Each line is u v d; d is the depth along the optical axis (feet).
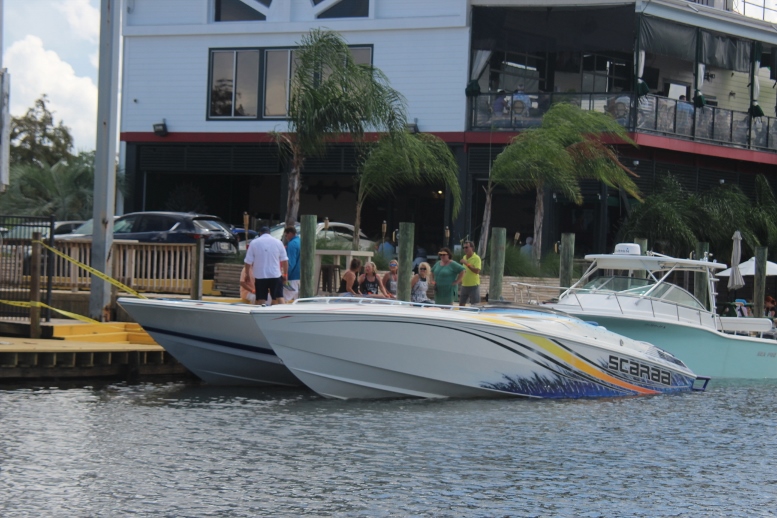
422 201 255.70
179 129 252.62
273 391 123.03
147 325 123.13
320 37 180.24
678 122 239.71
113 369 128.67
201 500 72.95
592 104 230.68
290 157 240.73
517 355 120.26
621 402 123.54
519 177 206.28
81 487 75.46
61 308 152.66
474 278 157.17
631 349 130.00
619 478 82.89
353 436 96.02
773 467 88.38
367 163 191.01
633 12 226.99
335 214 264.31
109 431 94.89
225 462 84.07
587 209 234.17
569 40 231.30
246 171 249.55
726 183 257.34
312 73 179.93
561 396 124.16
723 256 231.30
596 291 148.97
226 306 119.55
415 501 74.13
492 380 119.96
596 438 99.35
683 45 236.22
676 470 86.33
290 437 94.73
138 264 149.07
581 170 208.33
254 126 247.70
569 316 128.36
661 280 148.77
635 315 143.84
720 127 249.96
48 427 95.81
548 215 233.35
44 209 276.82
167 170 254.68
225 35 249.34
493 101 234.58
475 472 83.15
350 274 144.56
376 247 197.06
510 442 95.71
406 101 224.53
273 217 269.44
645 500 76.38
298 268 145.28
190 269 148.05
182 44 252.21
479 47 235.81
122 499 72.69
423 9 238.89
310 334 113.50
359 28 241.55
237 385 126.41
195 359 123.85
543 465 86.48
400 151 186.91
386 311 114.73
